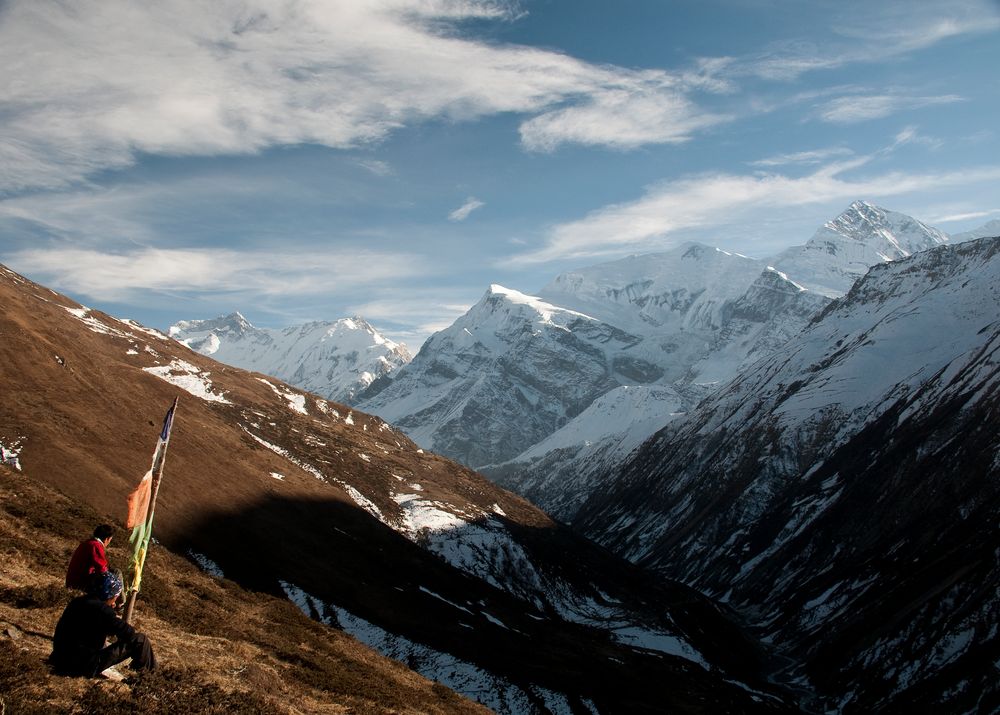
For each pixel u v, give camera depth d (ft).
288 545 251.60
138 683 62.75
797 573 586.45
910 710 313.94
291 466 342.64
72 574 60.64
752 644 457.27
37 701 53.83
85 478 211.82
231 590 156.25
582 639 311.27
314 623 156.56
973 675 310.24
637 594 436.76
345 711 87.66
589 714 213.46
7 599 75.46
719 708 264.31
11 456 203.31
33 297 375.25
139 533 66.80
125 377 307.99
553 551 438.40
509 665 232.53
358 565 269.85
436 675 207.92
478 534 390.83
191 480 254.27
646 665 294.87
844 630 422.82
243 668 85.10
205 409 344.49
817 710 342.03
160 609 103.19
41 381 251.60
